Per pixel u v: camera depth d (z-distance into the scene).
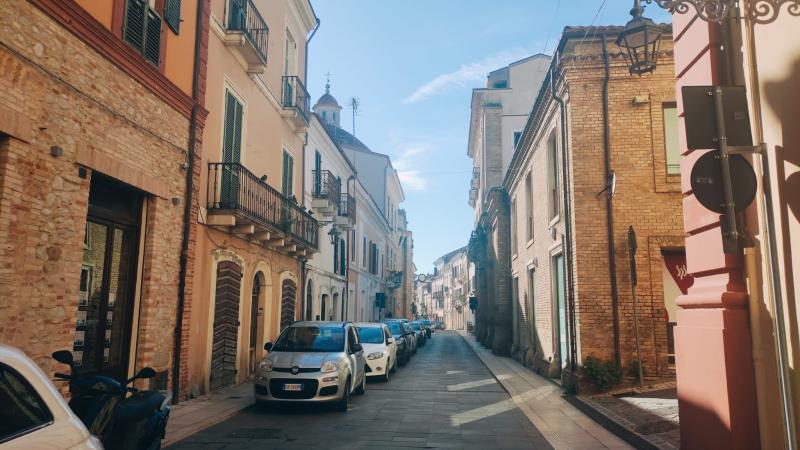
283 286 17.11
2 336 6.27
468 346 34.66
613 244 12.10
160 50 9.83
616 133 12.48
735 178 4.42
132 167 8.88
